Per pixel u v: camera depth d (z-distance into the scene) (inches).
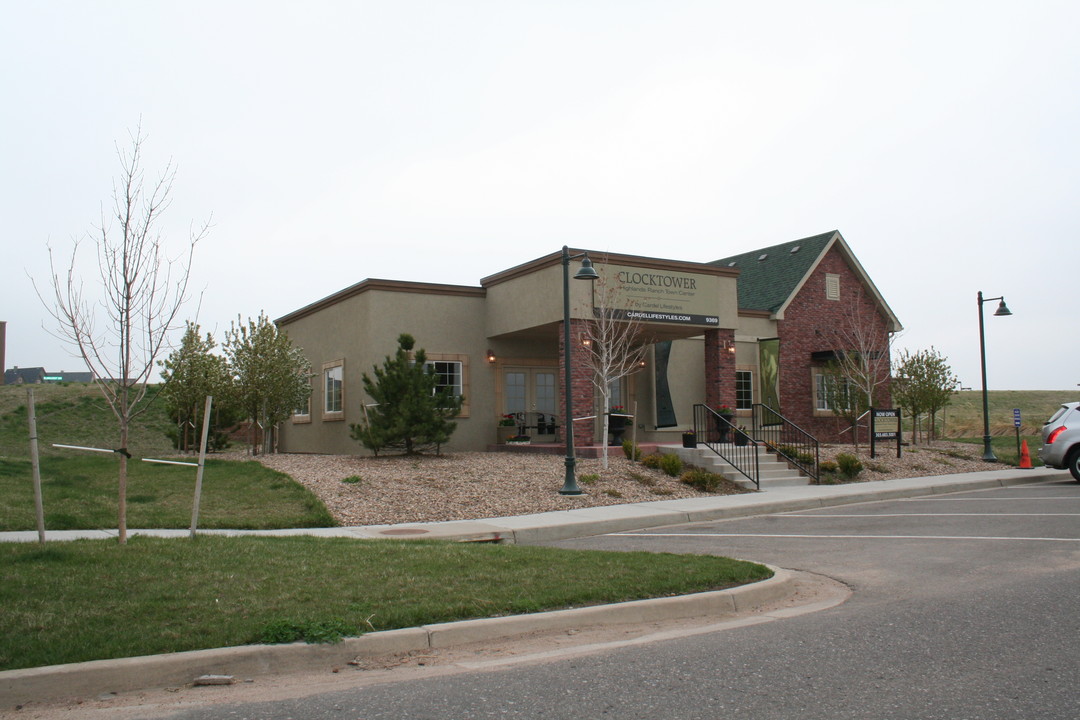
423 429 710.5
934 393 1010.1
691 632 262.8
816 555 404.2
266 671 224.2
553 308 785.6
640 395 966.4
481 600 274.1
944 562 371.6
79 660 213.8
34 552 311.4
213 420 898.1
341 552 349.4
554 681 212.2
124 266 343.3
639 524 530.9
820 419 1085.8
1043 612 274.7
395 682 214.4
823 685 205.6
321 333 952.9
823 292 1111.0
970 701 192.1
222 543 361.4
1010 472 823.1
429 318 860.0
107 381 361.1
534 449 802.2
